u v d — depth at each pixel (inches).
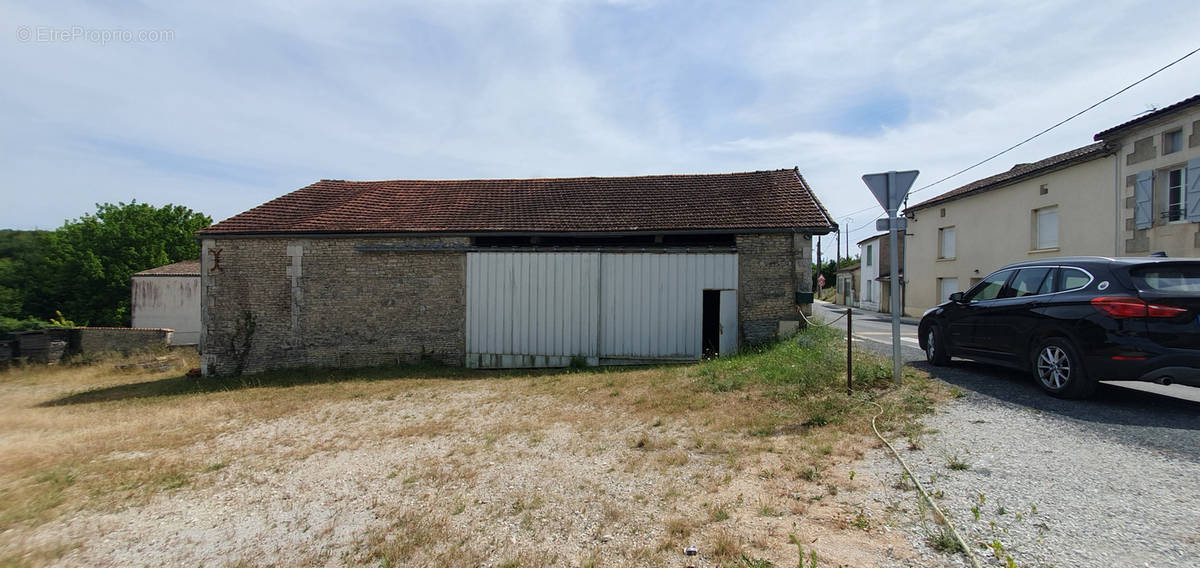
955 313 280.8
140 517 173.9
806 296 452.8
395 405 337.1
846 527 124.0
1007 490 134.5
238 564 137.3
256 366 512.7
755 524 130.7
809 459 170.2
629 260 477.1
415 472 198.4
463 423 274.2
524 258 488.4
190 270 886.4
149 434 290.7
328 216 531.5
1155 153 490.3
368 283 506.0
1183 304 190.4
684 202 524.4
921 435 181.5
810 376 267.7
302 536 152.3
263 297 512.7
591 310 479.8
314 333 508.7
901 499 135.6
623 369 443.5
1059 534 112.1
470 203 556.7
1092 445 162.2
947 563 105.3
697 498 150.9
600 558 122.3
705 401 272.7
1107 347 198.1
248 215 538.6
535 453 209.8
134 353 749.3
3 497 195.8
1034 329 227.1
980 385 243.1
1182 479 135.9
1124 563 100.9
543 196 566.9
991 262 754.8
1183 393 223.0
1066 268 224.8
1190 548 104.6
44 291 1259.8
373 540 143.9
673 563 117.0
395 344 504.7
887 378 261.1
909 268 984.3
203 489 198.1
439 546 135.8
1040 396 219.3
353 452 233.9
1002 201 730.8
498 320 490.9
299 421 307.3
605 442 217.2
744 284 467.5
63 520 173.9
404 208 549.3
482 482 181.3
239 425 304.2
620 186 579.2
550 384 381.1
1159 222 487.8
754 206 499.5
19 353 703.7
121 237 1300.4
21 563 143.6
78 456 251.1
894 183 243.4
